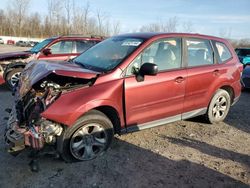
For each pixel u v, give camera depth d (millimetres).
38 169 3793
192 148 4766
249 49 16156
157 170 4020
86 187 3562
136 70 4430
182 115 5160
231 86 5941
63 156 3959
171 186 3668
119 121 4348
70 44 9461
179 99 4973
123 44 4859
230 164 4301
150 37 4777
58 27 48688
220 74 5637
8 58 8805
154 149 4645
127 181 3725
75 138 4004
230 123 6102
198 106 5410
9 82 8797
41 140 3666
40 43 9797
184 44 5141
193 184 3736
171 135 5262
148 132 5328
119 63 4344
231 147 4891
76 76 3889
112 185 3625
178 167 4129
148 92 4492
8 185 3531
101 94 3996
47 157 4156
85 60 4918
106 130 4230
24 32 64875
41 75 3865
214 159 4426
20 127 3805
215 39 5812
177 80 4852
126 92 4258
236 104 7871
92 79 4086
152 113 4652
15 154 3775
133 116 4445
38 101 3801
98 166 4039
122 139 4953
